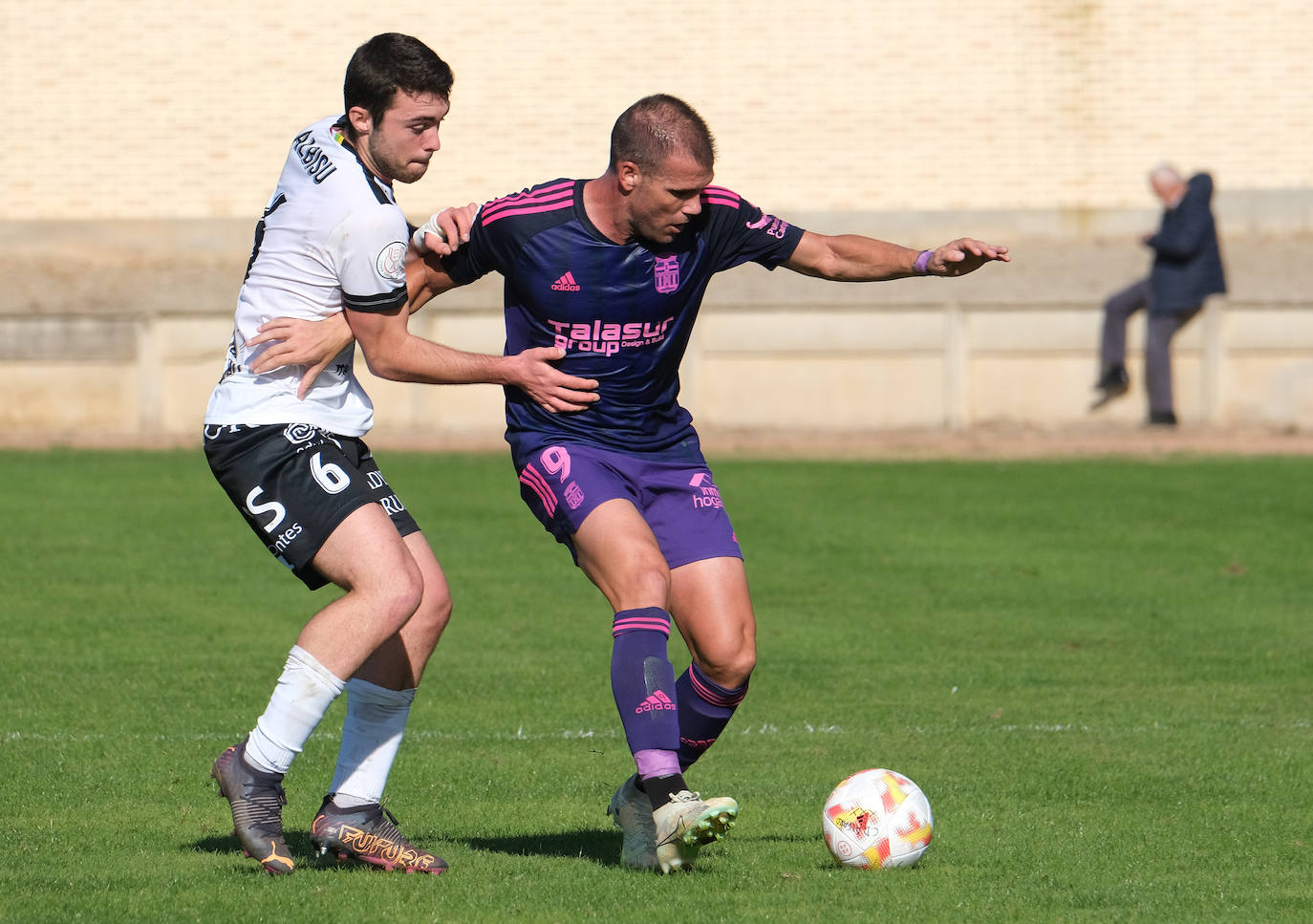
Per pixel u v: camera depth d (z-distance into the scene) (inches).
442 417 2485.2
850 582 1521.9
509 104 3683.6
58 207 3693.4
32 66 3671.3
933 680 1156.5
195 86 3676.2
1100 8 3597.4
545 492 713.0
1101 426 2465.6
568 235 690.2
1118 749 951.6
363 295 661.9
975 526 1788.9
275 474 654.5
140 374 2471.7
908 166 3659.0
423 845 730.8
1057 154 3639.3
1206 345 2439.7
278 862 654.5
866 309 2460.6
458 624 1348.4
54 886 636.7
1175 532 1756.9
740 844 741.3
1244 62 3590.1
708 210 719.7
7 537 1701.5
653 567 680.4
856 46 3641.7
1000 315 2456.9
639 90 3668.8
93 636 1277.1
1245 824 780.6
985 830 765.9
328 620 645.9
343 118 677.9
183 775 868.0
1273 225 3609.7
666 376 724.0
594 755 940.6
